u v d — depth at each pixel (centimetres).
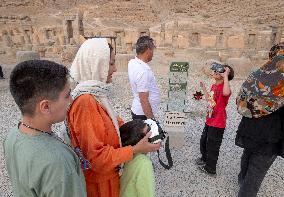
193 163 384
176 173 362
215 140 322
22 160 105
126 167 163
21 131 112
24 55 848
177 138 410
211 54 1041
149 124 175
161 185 338
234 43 1385
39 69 106
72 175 107
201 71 873
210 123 317
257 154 247
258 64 935
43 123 111
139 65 286
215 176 353
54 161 102
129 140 165
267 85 218
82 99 138
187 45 1411
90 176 154
